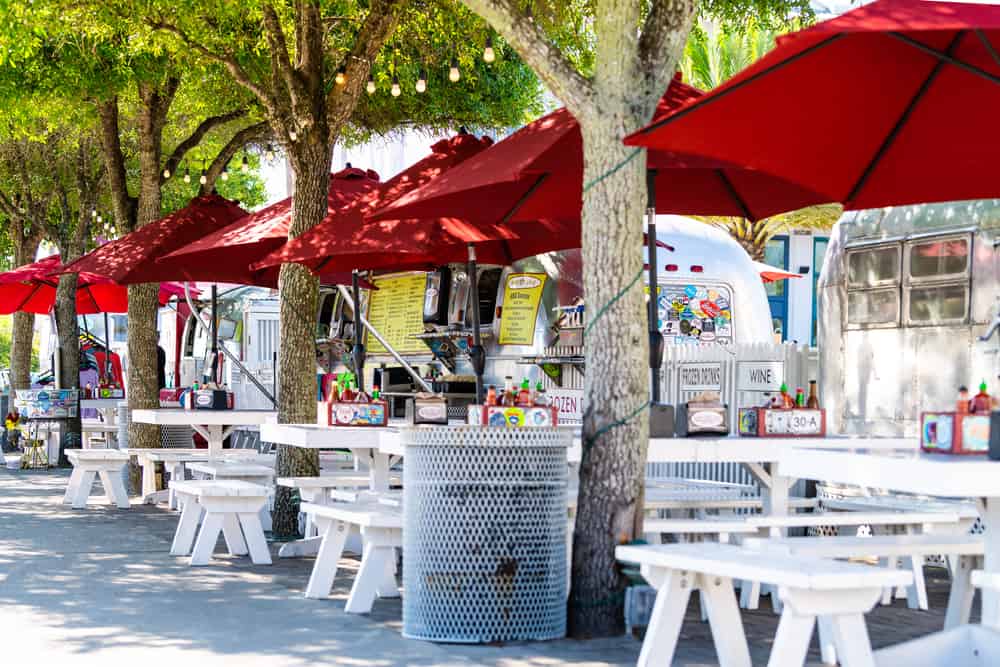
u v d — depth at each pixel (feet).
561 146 23.54
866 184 22.63
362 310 51.78
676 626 17.35
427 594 20.48
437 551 20.40
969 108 20.62
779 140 20.35
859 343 32.99
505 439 20.27
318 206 34.53
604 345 20.89
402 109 53.57
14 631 21.36
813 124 20.16
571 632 20.85
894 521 23.45
